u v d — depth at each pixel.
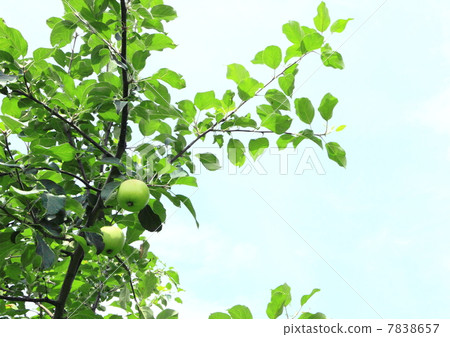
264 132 3.40
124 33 3.06
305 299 2.60
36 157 2.89
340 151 3.41
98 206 3.09
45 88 3.17
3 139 3.19
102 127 3.87
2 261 3.25
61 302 3.10
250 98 3.36
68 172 3.09
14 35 3.00
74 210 2.86
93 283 4.00
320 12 3.42
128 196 2.80
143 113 3.19
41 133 3.35
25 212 2.76
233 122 3.35
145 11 3.19
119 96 3.24
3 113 3.21
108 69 3.66
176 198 3.01
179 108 3.44
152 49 3.38
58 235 2.76
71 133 3.50
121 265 3.86
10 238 2.78
